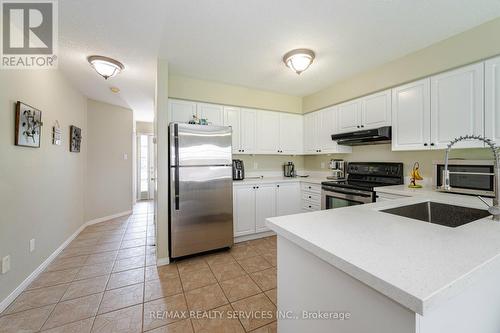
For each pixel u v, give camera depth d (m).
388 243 0.80
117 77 2.94
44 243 2.33
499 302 0.84
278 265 1.11
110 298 1.81
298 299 0.98
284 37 2.04
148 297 1.83
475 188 1.85
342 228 0.98
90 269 2.31
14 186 1.83
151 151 6.66
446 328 0.63
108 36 2.00
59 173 2.73
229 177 2.76
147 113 5.11
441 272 0.59
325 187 3.00
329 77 2.97
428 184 2.44
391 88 2.52
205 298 1.81
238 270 2.28
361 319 0.69
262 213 3.19
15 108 1.85
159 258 2.38
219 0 1.56
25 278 1.97
